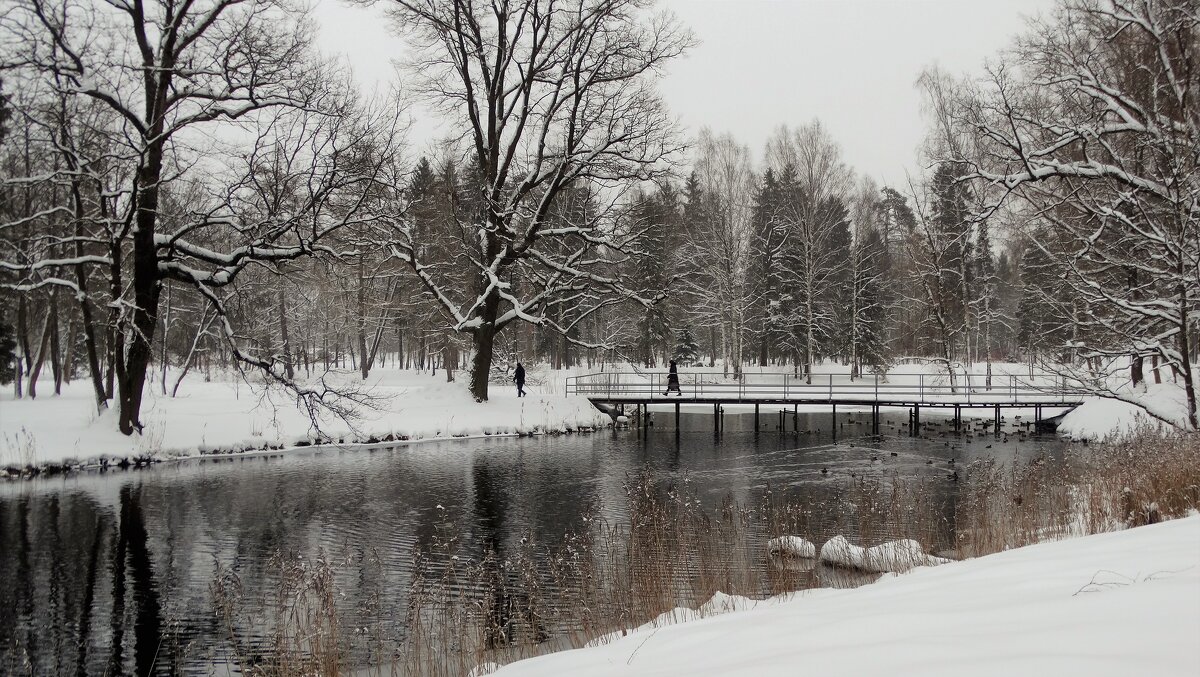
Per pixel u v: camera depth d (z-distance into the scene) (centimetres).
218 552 1110
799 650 347
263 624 837
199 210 2016
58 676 721
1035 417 3033
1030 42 1472
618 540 1126
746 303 4422
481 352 2762
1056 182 1653
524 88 2664
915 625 365
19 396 2922
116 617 860
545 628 773
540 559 1054
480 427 2547
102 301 2972
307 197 1791
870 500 1166
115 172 1814
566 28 2619
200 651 768
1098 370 1566
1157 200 1498
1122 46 1542
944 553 1016
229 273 1848
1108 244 1555
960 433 2752
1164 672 215
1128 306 1427
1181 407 1928
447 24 2584
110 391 2645
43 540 1167
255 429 2109
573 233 2634
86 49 1580
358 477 1730
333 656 678
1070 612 329
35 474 1648
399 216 2211
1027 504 1092
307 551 1109
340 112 1717
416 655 685
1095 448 1870
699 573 895
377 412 2458
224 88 1706
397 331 4978
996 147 1792
